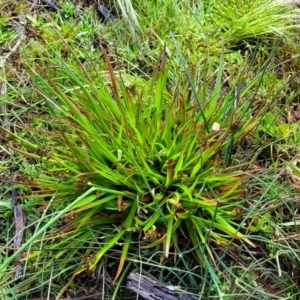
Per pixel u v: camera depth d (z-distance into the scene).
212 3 0.95
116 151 0.65
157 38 0.90
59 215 0.52
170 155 0.65
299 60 0.87
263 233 0.66
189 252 0.64
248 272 0.62
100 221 0.64
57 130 0.76
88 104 0.68
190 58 0.85
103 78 0.81
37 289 0.63
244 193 0.63
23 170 0.72
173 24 0.92
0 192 0.72
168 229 0.60
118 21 0.92
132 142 0.63
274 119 0.73
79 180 0.64
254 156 0.70
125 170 0.62
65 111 0.67
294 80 0.83
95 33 0.90
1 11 0.92
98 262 0.64
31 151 0.75
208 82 0.73
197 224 0.63
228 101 0.71
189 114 0.69
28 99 0.81
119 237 0.62
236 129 0.67
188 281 0.63
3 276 0.64
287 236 0.64
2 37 0.88
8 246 0.67
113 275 0.64
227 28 0.93
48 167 0.72
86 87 0.78
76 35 0.89
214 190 0.65
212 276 0.57
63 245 0.64
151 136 0.66
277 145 0.75
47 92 0.81
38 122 0.77
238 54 0.86
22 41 0.88
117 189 0.65
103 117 0.67
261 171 0.69
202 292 0.57
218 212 0.62
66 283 0.64
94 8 0.95
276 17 0.92
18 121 0.79
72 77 0.70
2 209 0.71
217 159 0.63
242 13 0.93
